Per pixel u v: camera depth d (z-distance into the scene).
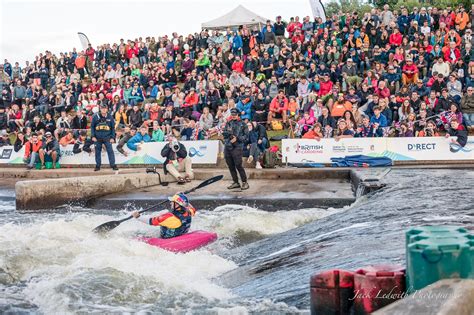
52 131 26.80
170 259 11.12
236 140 18.73
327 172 20.03
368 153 21.16
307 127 23.20
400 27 28.84
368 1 45.28
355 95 23.36
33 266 10.33
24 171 23.34
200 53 30.62
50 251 11.20
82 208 18.53
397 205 12.41
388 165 21.02
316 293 5.04
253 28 37.62
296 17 31.61
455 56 26.28
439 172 17.41
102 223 14.65
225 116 24.36
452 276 4.47
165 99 27.28
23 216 17.16
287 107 24.64
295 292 7.30
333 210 16.02
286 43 29.92
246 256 11.52
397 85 24.81
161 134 23.44
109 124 22.48
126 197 18.61
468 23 28.86
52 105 31.00
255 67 28.89
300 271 8.48
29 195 18.08
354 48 27.55
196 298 8.07
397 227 10.09
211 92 26.16
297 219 15.08
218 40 32.16
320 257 9.02
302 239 11.69
